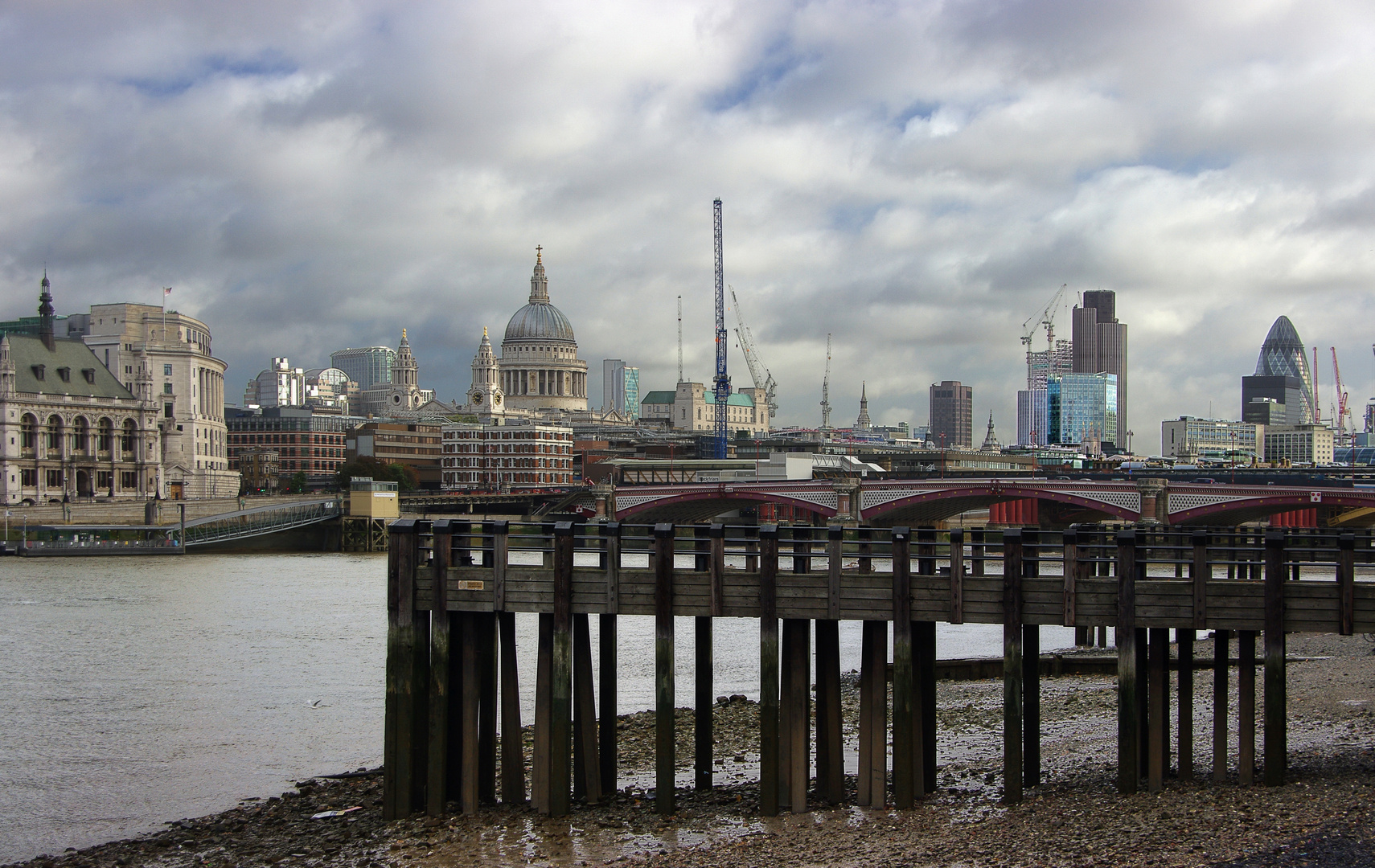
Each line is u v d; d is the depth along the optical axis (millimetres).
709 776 47062
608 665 46812
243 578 160250
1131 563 41344
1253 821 38125
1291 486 176500
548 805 45312
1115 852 36438
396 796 45375
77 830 50250
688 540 43750
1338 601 40562
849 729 60812
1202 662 73312
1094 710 62688
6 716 72062
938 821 41625
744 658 88750
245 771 59188
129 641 101938
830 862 38375
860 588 42750
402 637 44969
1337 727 52938
